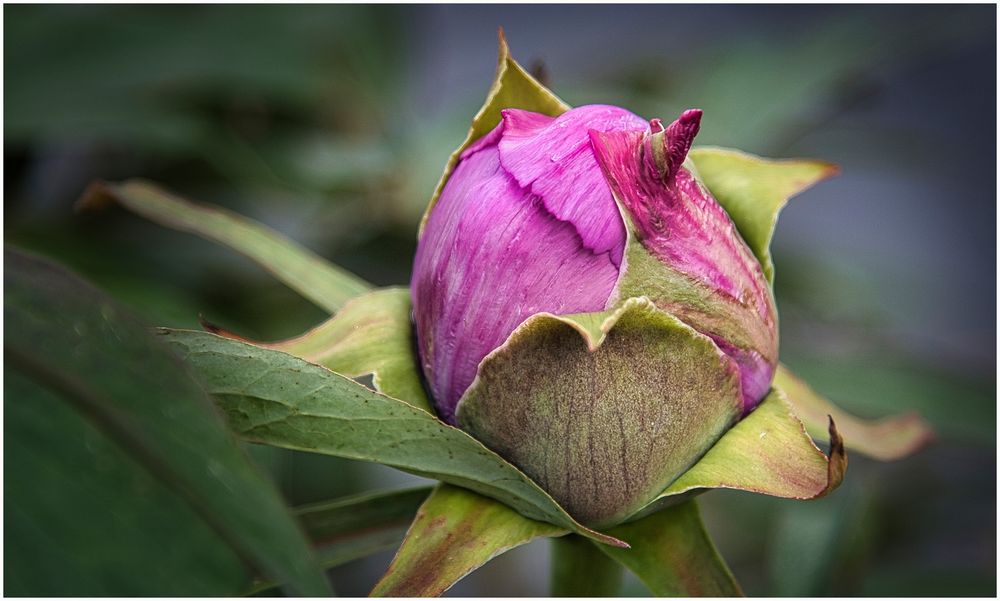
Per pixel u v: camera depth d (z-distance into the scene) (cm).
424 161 35
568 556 25
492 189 23
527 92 24
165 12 34
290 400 22
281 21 35
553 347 23
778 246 37
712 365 23
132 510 20
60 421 21
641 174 23
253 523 21
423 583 23
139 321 21
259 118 36
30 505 20
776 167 25
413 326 25
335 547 24
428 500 23
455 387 23
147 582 20
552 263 23
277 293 34
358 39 37
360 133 37
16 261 21
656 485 23
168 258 33
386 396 22
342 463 33
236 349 22
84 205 27
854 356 33
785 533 30
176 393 21
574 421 23
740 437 23
